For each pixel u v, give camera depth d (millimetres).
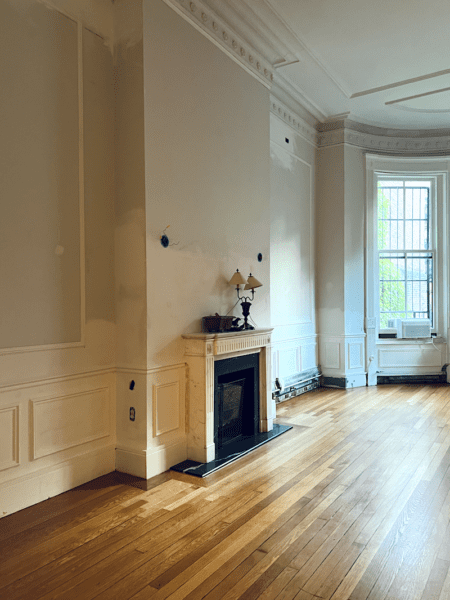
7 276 3086
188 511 3127
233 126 4840
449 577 2381
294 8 4598
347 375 7508
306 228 7316
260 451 4402
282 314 6629
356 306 7625
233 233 4832
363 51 5430
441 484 3578
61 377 3443
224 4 4438
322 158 7672
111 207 3883
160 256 3850
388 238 8031
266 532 2838
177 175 4055
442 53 5488
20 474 3170
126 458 3818
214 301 4543
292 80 6125
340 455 4258
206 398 4031
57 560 2537
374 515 3066
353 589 2277
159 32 3861
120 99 3857
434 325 8031
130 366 3795
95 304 3725
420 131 7918
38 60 3291
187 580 2350
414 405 6258
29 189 3225
